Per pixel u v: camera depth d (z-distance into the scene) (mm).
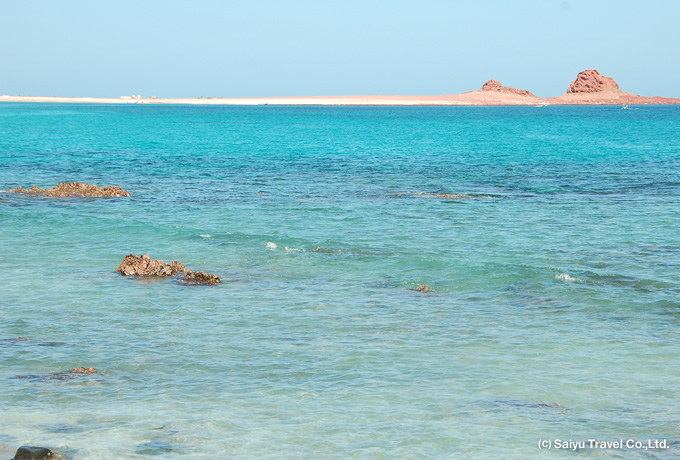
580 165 61844
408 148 83812
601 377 15227
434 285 22547
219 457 11828
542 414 13492
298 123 166250
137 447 12102
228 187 46156
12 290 21891
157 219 33719
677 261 25266
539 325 18688
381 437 12586
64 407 13703
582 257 25938
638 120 190625
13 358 16281
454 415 13438
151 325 18766
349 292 21844
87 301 20875
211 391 14539
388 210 36469
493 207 37469
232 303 20750
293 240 28828
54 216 33781
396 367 15828
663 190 44156
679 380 15031
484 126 154000
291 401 14055
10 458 11531
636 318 19188
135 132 115625
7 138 95062
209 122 166000
